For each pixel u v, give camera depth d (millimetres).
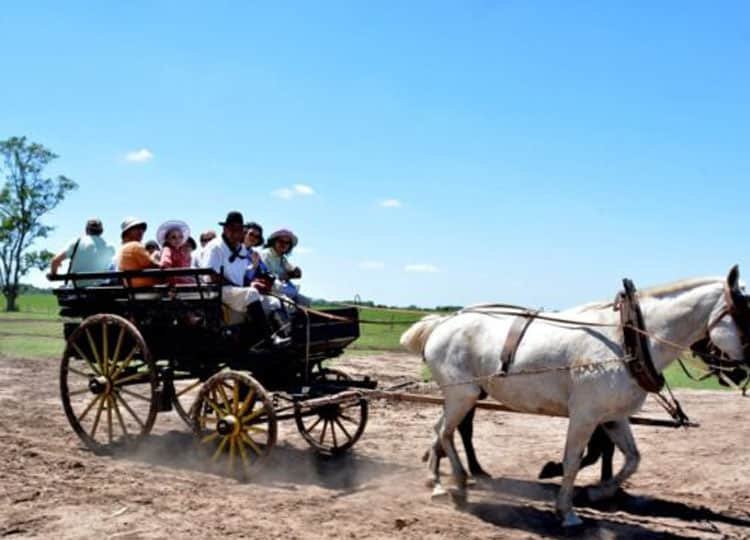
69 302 10414
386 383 16078
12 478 8359
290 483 8695
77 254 11219
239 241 10055
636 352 7012
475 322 8055
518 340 7641
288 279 11414
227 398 8852
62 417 12391
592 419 7172
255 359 9273
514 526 7324
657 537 7086
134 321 9922
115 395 9836
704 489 8844
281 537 6730
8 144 68562
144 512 7301
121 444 10047
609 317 7332
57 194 71375
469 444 9055
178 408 9961
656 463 10078
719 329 6812
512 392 7719
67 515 7129
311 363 10156
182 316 9461
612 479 8031
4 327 37688
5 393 14844
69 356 10188
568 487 7293
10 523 6875
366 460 10055
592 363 7141
